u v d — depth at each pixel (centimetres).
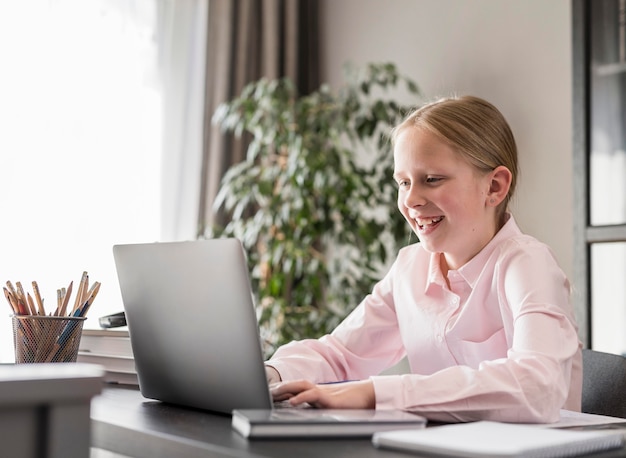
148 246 108
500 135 130
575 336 111
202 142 308
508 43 285
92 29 279
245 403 97
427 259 142
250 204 319
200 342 101
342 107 294
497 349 128
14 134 258
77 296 138
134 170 287
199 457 77
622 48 234
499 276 123
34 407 60
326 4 350
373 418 87
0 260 253
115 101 283
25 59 262
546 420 99
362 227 282
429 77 309
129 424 90
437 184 123
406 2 319
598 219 236
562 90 267
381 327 147
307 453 74
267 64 321
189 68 311
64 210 268
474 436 79
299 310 291
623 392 131
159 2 299
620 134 232
